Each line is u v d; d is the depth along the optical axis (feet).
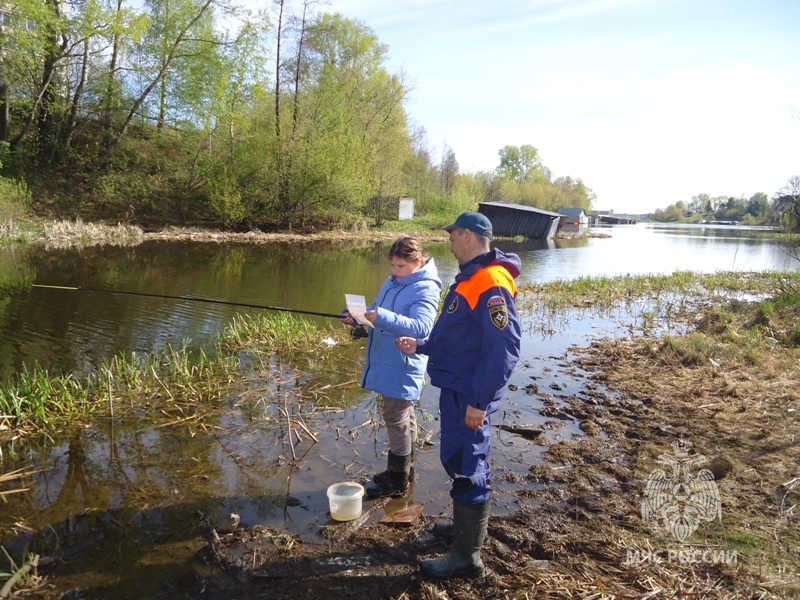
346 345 23.93
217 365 20.54
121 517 10.68
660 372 20.34
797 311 28.30
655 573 9.06
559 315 32.89
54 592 8.59
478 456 9.16
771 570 8.96
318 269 50.44
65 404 15.92
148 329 25.25
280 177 91.97
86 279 38.40
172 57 82.48
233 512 10.94
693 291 43.29
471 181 172.86
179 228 78.95
